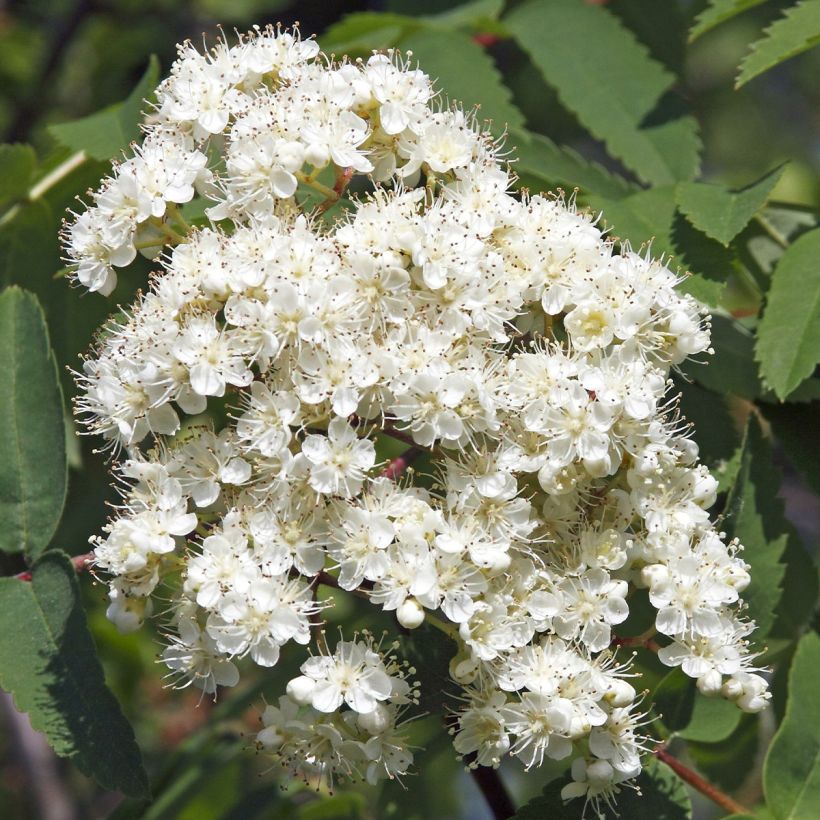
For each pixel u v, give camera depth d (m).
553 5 0.48
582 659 0.41
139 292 0.42
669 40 0.50
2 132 0.71
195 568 0.41
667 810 0.42
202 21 0.73
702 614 0.41
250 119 0.42
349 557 0.41
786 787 0.43
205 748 0.49
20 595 0.42
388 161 0.43
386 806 0.47
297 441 0.41
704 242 0.43
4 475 0.43
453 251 0.41
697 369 0.45
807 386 0.44
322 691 0.41
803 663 0.44
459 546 0.40
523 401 0.41
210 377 0.41
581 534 0.41
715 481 0.42
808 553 0.45
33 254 0.48
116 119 0.47
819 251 0.44
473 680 0.41
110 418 0.42
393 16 0.48
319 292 0.41
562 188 0.45
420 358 0.41
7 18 0.74
